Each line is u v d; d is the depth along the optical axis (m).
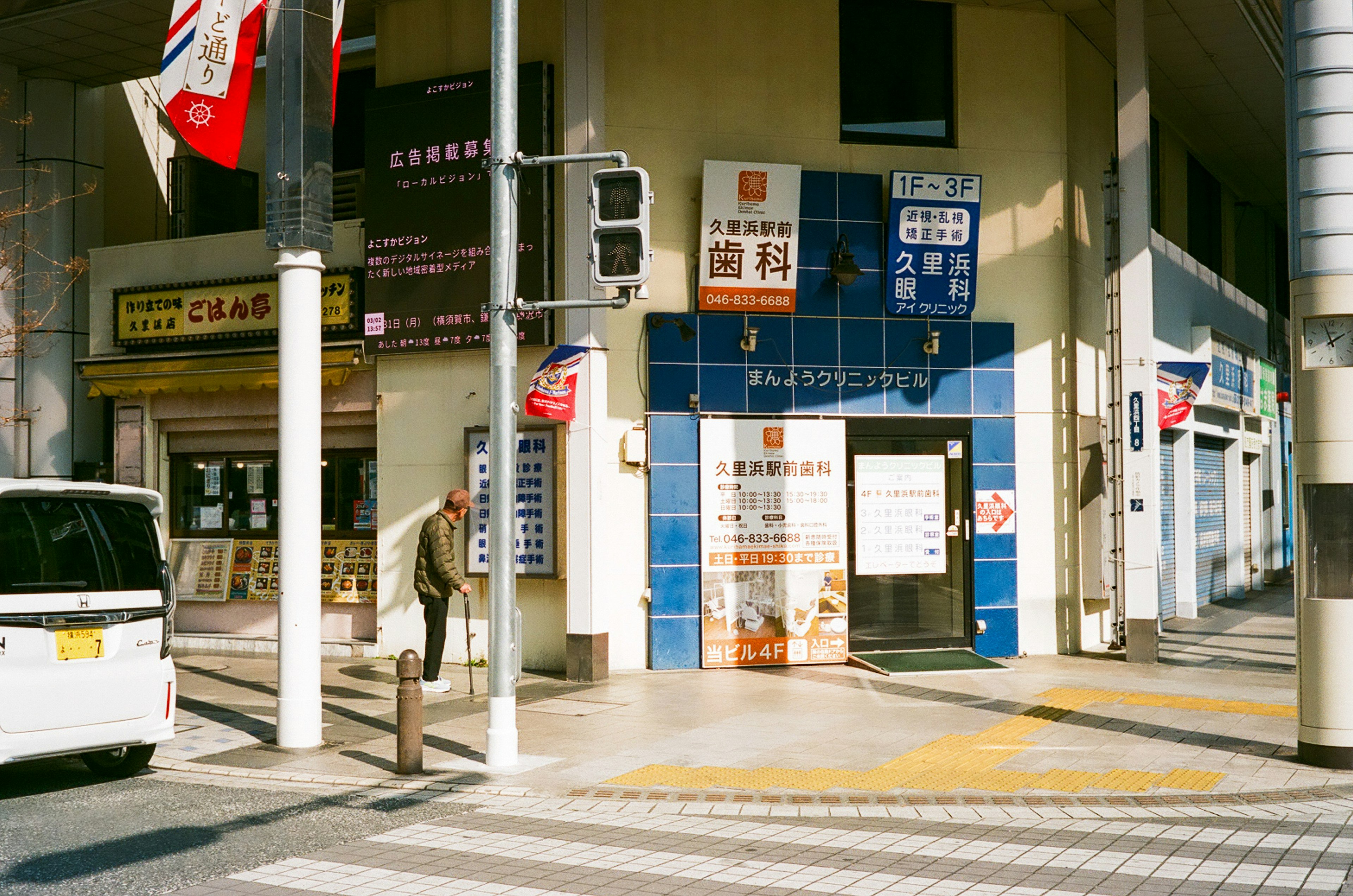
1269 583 23.23
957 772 7.80
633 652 12.23
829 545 12.58
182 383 13.84
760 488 12.45
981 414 13.06
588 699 10.55
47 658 7.12
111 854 5.96
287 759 8.34
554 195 12.16
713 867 5.71
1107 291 13.35
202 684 11.69
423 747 8.42
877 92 13.19
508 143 8.14
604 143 11.95
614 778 7.70
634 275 7.87
